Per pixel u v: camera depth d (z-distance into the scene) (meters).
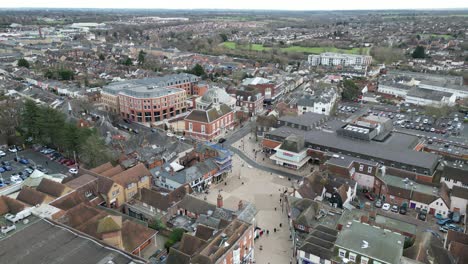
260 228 108.94
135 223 95.88
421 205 117.56
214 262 76.69
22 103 182.62
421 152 141.38
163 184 129.75
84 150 139.00
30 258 70.50
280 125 177.38
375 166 131.12
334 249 84.12
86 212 96.94
